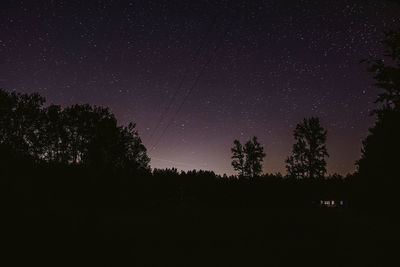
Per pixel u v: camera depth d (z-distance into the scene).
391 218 17.66
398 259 8.00
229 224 17.55
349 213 23.45
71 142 34.50
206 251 9.50
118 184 27.66
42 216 12.62
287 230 14.86
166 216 22.25
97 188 25.36
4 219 10.88
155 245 10.19
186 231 14.02
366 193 20.52
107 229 12.91
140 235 12.19
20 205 13.69
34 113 33.00
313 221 18.95
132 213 22.64
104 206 25.55
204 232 13.94
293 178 46.22
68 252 8.28
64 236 10.15
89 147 28.23
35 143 32.94
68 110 34.41
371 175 17.56
